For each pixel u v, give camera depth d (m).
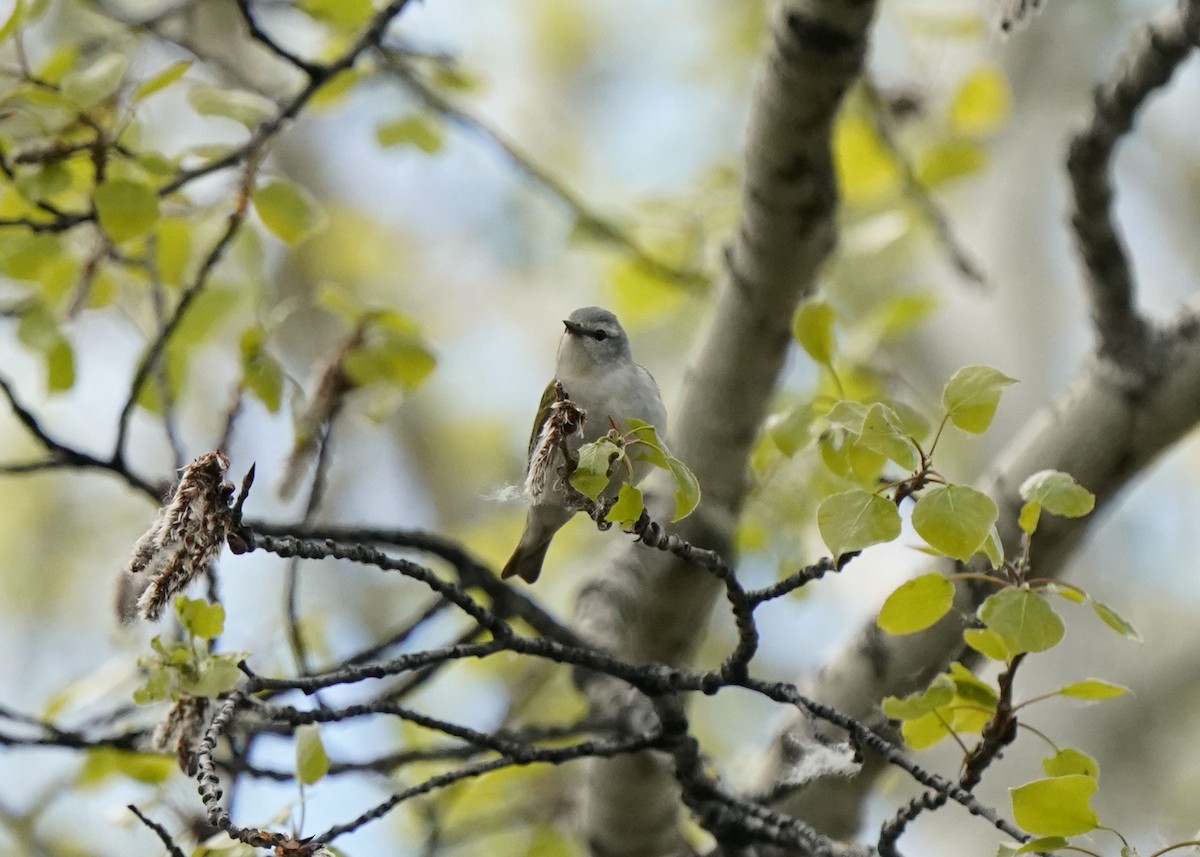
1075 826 5.67
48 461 8.70
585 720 9.54
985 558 8.62
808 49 7.80
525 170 11.49
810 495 10.19
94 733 8.73
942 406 5.77
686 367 9.76
